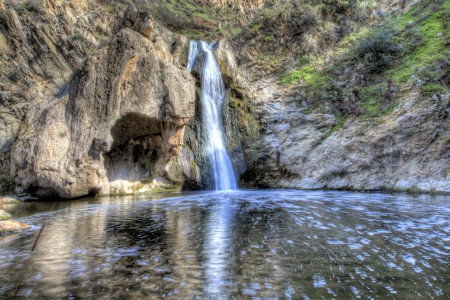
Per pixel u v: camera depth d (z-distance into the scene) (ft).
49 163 40.96
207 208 32.53
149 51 49.37
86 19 73.10
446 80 47.32
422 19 60.44
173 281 12.40
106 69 45.60
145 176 55.06
